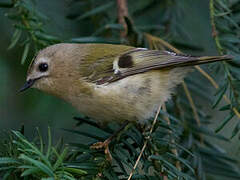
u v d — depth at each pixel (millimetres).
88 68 1436
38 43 1436
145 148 1408
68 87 1438
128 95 1432
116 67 1434
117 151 1412
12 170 1383
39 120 1460
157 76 1435
